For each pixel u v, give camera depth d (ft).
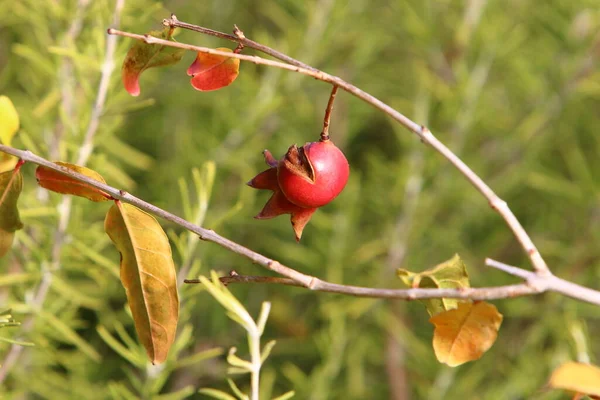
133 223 2.75
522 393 3.89
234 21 5.05
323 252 4.25
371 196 4.50
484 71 4.43
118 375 4.25
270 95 4.26
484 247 4.58
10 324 2.85
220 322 4.25
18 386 3.54
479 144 4.83
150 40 2.74
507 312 4.43
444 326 2.74
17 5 3.82
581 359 3.08
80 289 3.79
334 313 4.03
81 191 2.77
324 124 2.78
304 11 4.48
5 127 2.82
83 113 3.25
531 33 4.98
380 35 4.82
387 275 4.30
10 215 2.79
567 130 4.70
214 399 4.30
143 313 2.76
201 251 4.09
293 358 4.55
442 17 4.82
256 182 2.80
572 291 2.73
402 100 4.59
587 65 4.50
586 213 4.50
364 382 4.42
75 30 3.44
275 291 4.50
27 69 4.11
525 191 4.79
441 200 4.38
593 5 4.39
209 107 4.83
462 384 3.97
